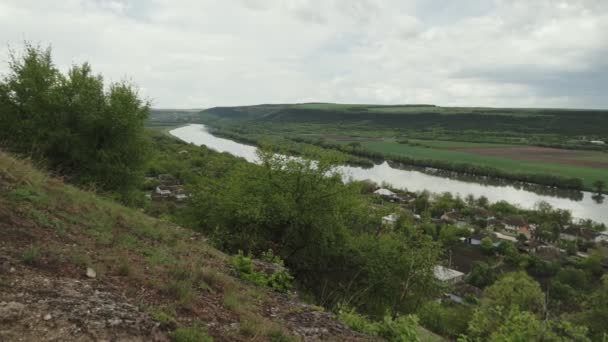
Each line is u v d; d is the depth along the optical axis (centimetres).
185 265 677
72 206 773
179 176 6072
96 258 564
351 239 1409
